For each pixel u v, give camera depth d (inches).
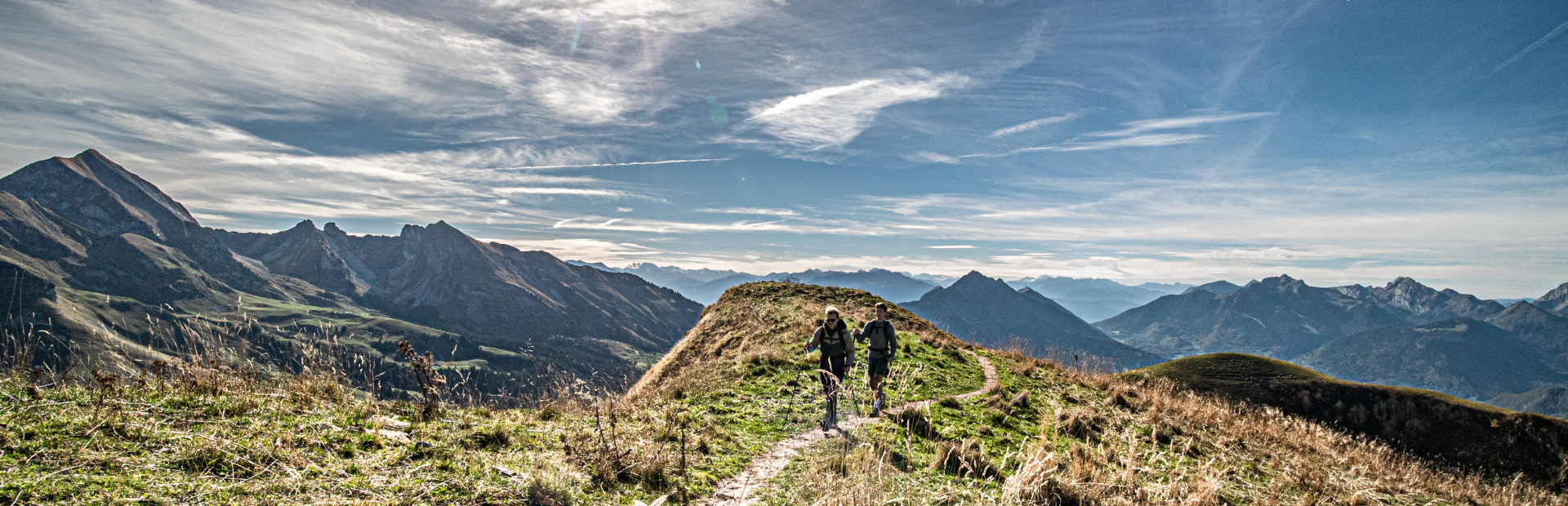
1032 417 519.5
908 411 448.5
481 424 313.6
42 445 200.7
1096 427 503.2
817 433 403.2
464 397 346.3
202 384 282.5
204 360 292.4
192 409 258.5
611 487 264.4
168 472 200.4
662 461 303.6
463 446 275.0
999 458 379.2
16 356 239.0
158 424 235.9
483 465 253.3
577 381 380.2
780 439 388.8
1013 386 682.2
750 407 470.3
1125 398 654.5
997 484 322.0
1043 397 634.2
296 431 255.3
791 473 315.3
